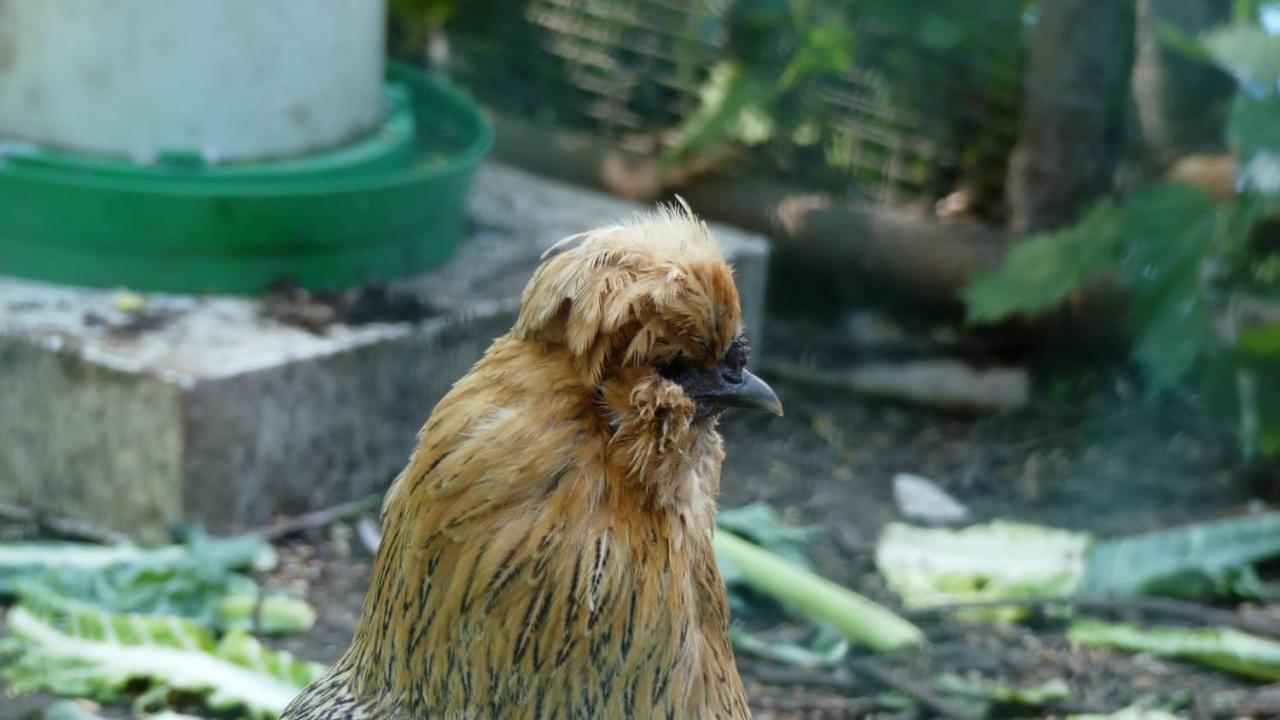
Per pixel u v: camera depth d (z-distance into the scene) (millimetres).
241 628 1512
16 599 1536
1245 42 1699
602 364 1128
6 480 1628
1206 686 1512
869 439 1833
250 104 1699
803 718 1469
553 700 1140
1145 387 1830
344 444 1645
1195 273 1712
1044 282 1758
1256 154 1687
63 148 1688
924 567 1632
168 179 1669
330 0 1728
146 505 1580
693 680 1164
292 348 1612
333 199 1685
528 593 1131
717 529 1610
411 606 1152
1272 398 1721
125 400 1574
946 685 1490
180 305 1668
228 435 1578
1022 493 1756
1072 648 1551
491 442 1128
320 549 1607
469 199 1863
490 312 1709
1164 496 1753
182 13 1665
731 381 1160
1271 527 1634
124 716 1433
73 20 1664
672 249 1137
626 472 1136
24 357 1604
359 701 1183
